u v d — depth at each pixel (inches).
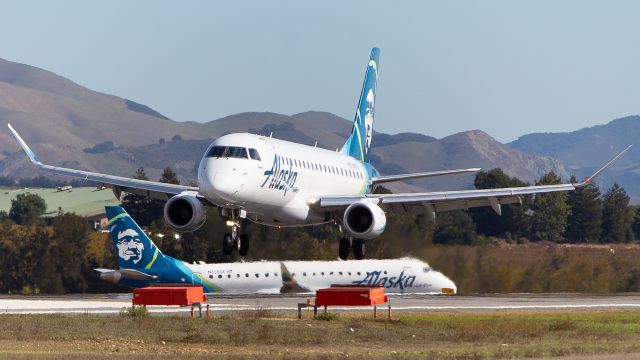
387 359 4138.8
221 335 5359.3
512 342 5132.9
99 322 6013.8
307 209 6240.2
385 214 6609.3
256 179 5639.8
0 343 4896.7
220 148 5654.5
